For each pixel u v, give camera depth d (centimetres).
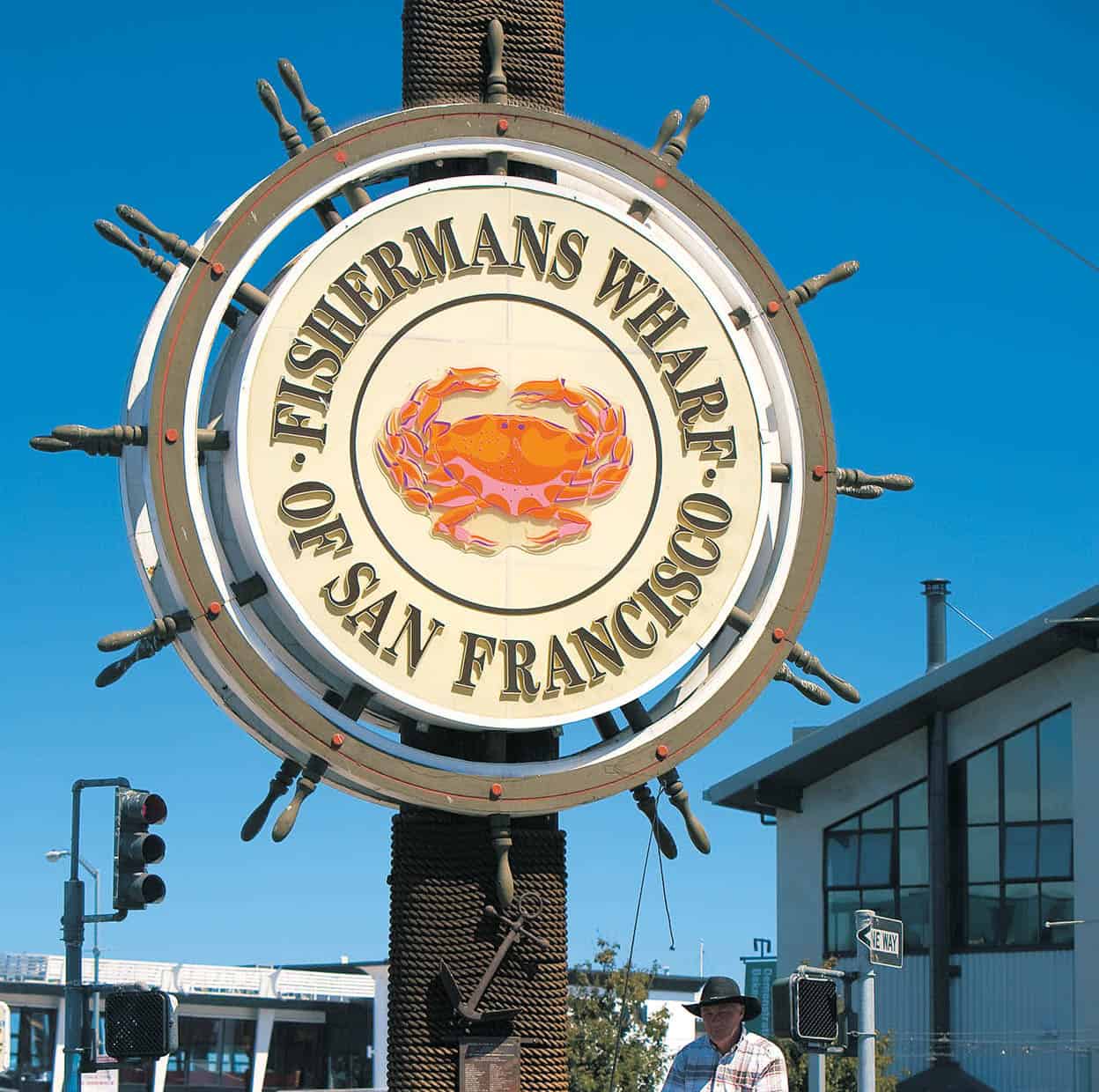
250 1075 7538
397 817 1977
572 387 1973
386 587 1891
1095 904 4953
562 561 1941
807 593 2002
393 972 1956
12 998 6750
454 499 1923
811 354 2045
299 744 1839
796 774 5412
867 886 5362
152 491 1841
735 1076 1354
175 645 1872
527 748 1988
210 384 1969
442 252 1959
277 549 1862
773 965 6209
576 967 5100
